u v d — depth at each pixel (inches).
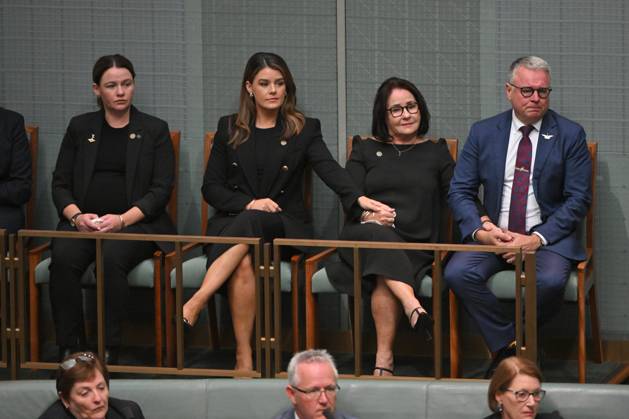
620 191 793.6
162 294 747.4
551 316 709.9
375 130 773.3
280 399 628.7
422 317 684.7
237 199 763.4
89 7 825.5
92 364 592.1
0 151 783.7
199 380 638.5
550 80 775.1
